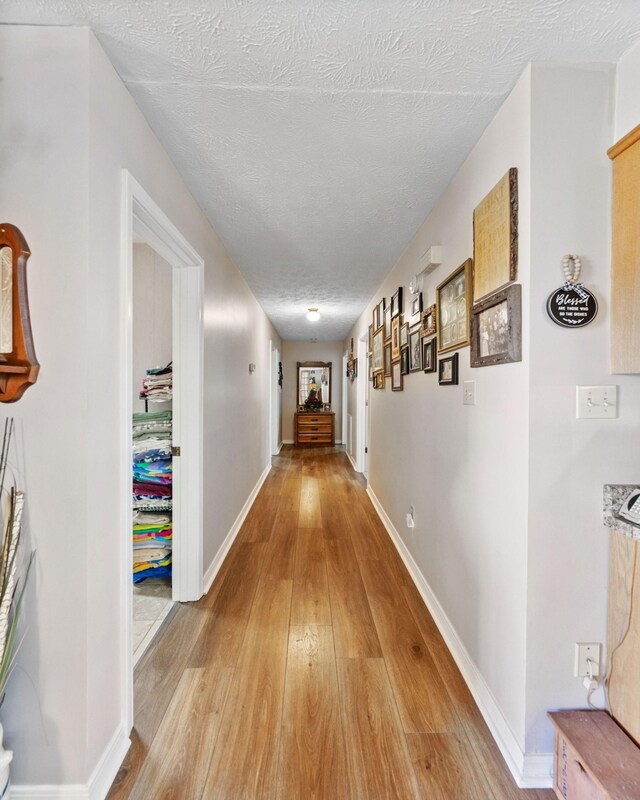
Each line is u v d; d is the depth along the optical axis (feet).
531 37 3.78
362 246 9.26
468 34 3.75
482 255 5.08
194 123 5.08
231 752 4.35
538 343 4.08
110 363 4.16
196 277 7.28
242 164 5.98
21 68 3.72
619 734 3.79
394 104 4.71
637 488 4.02
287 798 3.88
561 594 4.10
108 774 4.01
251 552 9.74
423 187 6.61
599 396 4.07
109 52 4.01
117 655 4.30
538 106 4.05
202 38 3.84
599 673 4.12
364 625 6.68
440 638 6.35
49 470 3.74
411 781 4.05
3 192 3.71
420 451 7.97
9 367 3.65
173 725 4.69
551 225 4.07
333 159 5.86
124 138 4.44
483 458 5.09
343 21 3.63
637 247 3.77
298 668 5.63
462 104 4.69
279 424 25.63
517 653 4.25
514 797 3.93
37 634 3.74
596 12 3.51
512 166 4.43
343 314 17.67
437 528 6.84
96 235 3.88
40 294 3.72
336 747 4.42
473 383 5.38
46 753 3.73
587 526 4.10
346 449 24.48
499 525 4.66
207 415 7.93
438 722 4.76
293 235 8.63
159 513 8.30
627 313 3.88
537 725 4.08
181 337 7.27
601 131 4.08
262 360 16.81
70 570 3.75
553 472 4.08
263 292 13.61
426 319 7.55
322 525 11.64
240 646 6.11
